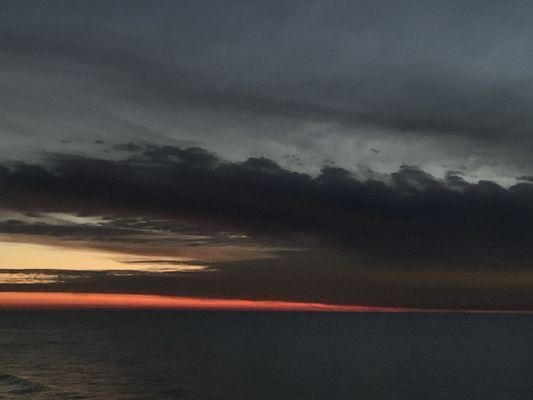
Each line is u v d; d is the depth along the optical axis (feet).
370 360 250.98
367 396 161.68
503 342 368.89
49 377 188.03
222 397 157.58
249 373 204.44
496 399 158.81
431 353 287.07
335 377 196.13
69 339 369.30
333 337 422.00
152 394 160.04
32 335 411.34
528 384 183.73
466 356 271.28
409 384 182.19
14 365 219.20
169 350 293.64
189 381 183.93
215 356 264.11
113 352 278.67
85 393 159.12
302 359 253.85
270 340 379.55
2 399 147.95
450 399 158.61
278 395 161.99
